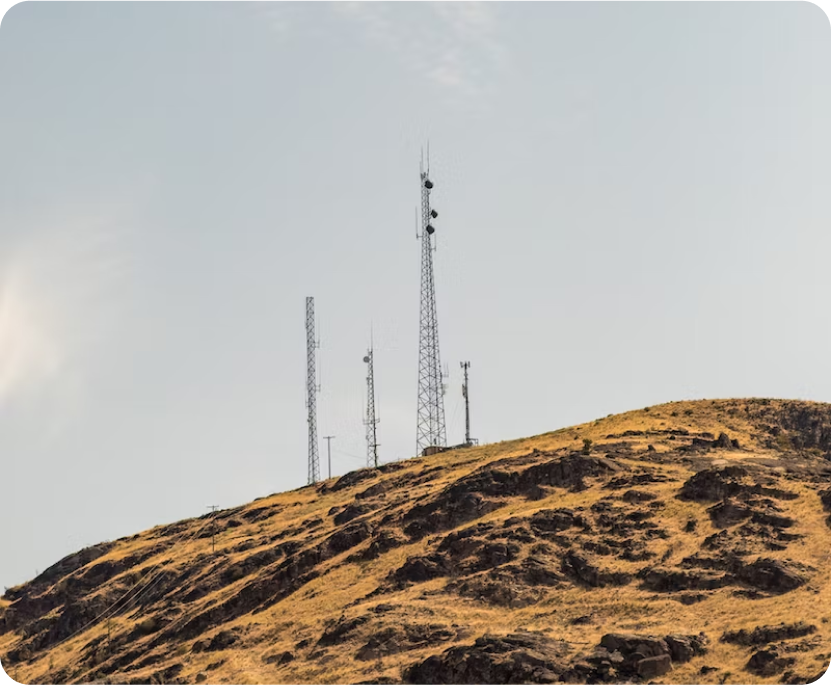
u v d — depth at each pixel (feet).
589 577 600.39
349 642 586.04
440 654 550.36
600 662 523.70
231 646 625.41
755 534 602.03
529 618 581.12
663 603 570.05
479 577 613.93
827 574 566.36
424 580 634.02
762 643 523.29
